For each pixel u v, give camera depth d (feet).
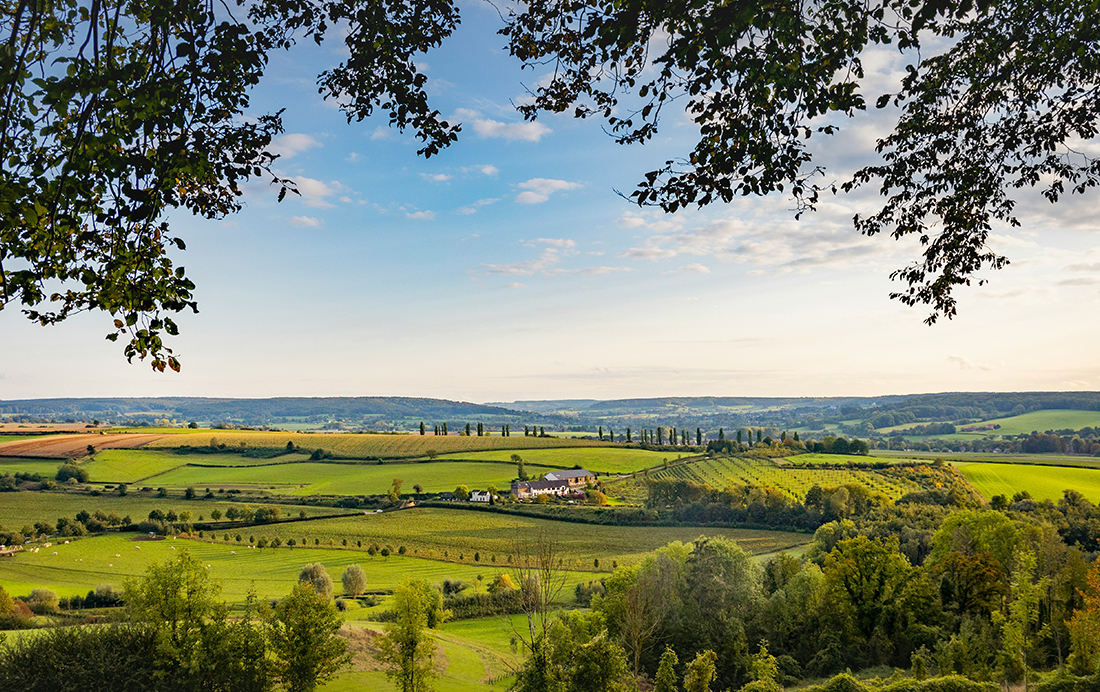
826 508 345.72
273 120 25.76
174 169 22.08
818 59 22.57
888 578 171.63
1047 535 204.95
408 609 133.90
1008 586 168.66
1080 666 127.85
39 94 19.19
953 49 29.73
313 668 122.01
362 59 27.48
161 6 19.98
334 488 496.23
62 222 21.18
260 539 339.36
